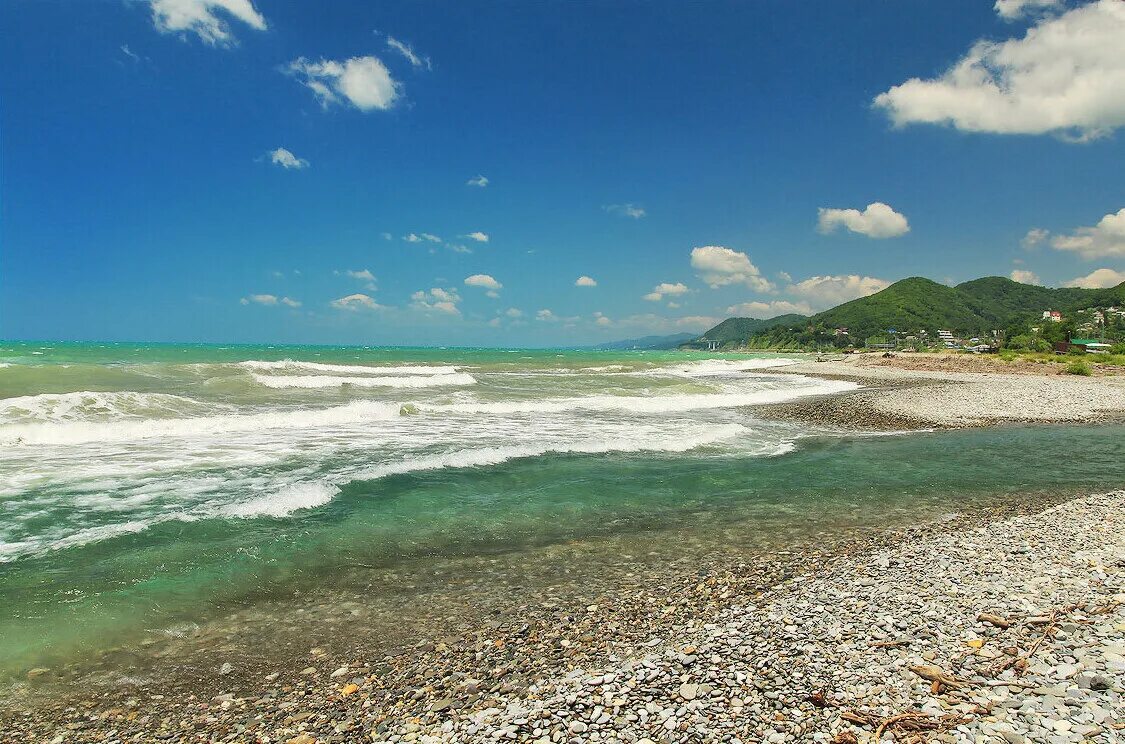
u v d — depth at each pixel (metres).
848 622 6.16
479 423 20.72
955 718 4.36
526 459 15.05
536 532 9.86
